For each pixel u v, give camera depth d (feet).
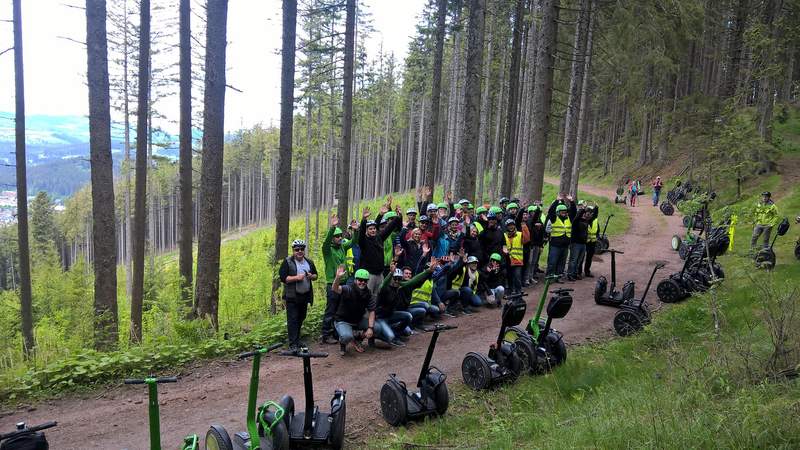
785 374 18.42
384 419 21.95
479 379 24.76
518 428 19.58
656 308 38.32
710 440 13.97
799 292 25.02
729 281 40.19
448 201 50.75
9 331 56.70
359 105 122.93
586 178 175.01
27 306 42.14
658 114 141.08
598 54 78.84
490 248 41.52
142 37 48.49
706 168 56.59
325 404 23.38
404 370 27.58
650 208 108.06
